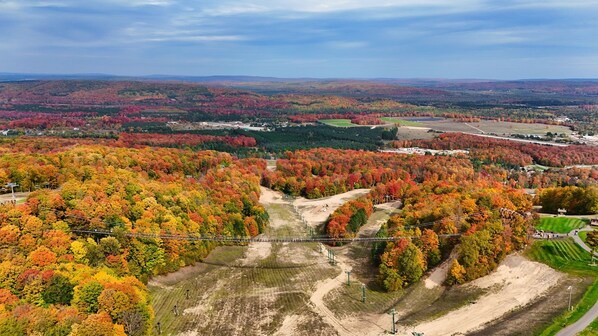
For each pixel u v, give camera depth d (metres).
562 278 117.06
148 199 134.62
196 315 107.56
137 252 116.12
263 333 100.56
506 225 132.00
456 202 146.25
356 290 121.88
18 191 145.12
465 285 119.44
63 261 100.38
